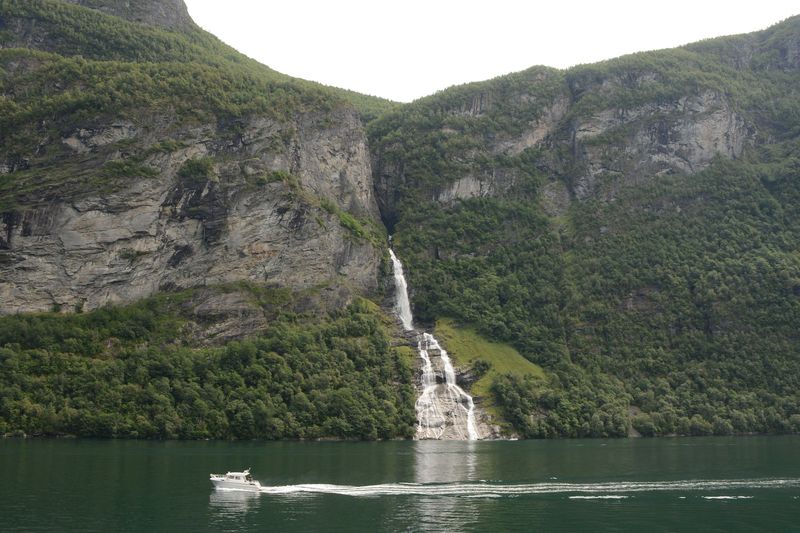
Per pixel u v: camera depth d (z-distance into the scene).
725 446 165.75
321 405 174.25
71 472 108.56
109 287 189.75
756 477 117.44
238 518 85.75
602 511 93.19
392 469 121.12
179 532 79.56
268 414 166.38
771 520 89.69
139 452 131.62
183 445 146.00
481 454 144.12
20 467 111.56
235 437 163.00
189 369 173.00
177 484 102.31
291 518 86.31
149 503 91.38
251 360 181.38
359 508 92.06
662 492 104.81
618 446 164.88
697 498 101.06
